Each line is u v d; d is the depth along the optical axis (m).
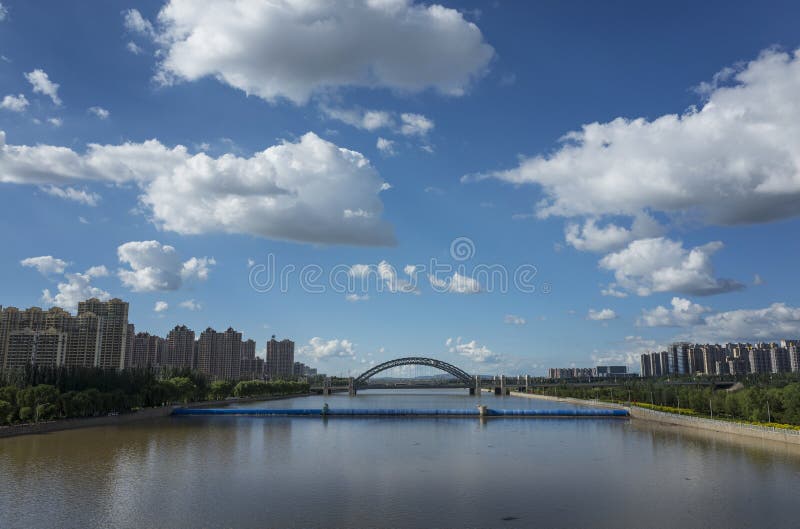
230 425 164.75
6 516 64.75
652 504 70.56
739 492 75.88
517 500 72.94
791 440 115.69
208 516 65.38
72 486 79.19
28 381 165.50
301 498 73.81
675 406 197.75
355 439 134.12
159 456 104.94
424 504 71.00
